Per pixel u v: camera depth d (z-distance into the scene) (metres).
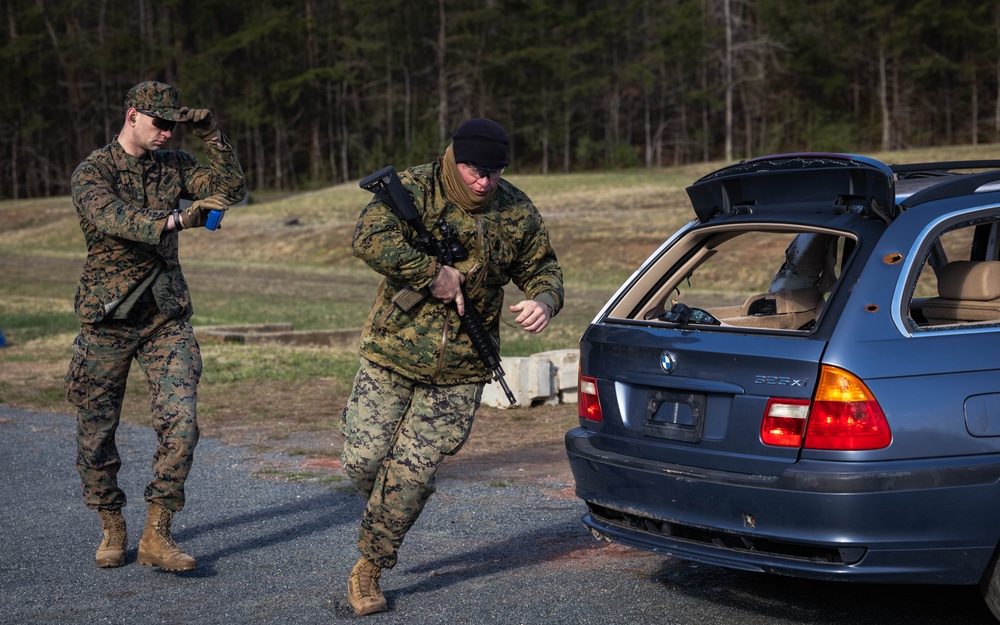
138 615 4.08
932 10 96.81
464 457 7.37
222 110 111.56
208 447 7.88
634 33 110.94
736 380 3.75
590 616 4.01
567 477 6.63
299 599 4.26
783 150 102.25
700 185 4.41
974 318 4.21
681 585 4.39
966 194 3.96
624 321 4.27
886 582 3.54
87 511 5.84
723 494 3.70
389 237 3.78
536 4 107.19
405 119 108.38
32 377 12.02
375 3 107.88
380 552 4.04
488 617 4.01
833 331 3.64
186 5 113.94
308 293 29.62
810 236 5.17
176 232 4.59
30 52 110.19
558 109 107.31
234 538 5.24
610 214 44.78
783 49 96.56
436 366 3.90
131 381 11.62
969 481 3.54
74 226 62.91
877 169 3.77
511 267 4.13
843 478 3.46
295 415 9.41
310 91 110.38
